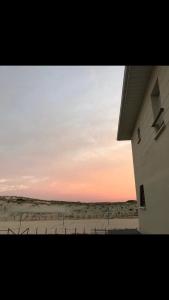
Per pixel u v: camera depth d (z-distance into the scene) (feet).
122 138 33.58
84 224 90.48
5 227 83.30
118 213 132.16
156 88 17.51
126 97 21.84
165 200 15.39
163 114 14.69
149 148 19.83
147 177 21.20
